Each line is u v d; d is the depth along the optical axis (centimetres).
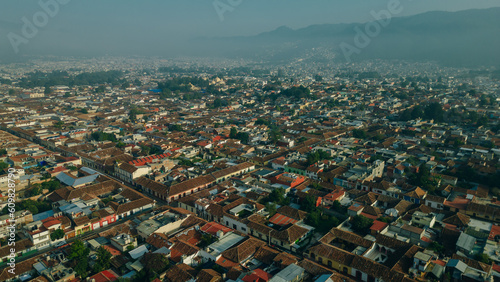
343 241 12169
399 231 12444
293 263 10450
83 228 13488
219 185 17425
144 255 11075
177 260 10938
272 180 17562
